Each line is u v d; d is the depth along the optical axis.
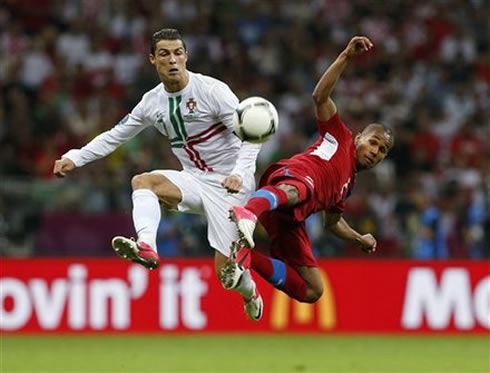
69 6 66.88
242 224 23.86
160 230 48.66
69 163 26.97
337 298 47.50
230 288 24.92
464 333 47.09
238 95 62.47
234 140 27.02
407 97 63.50
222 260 27.20
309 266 27.95
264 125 25.22
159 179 26.47
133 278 46.84
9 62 63.41
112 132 27.34
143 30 65.62
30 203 48.56
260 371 35.91
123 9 66.38
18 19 66.06
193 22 66.12
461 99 63.50
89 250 48.53
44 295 46.53
